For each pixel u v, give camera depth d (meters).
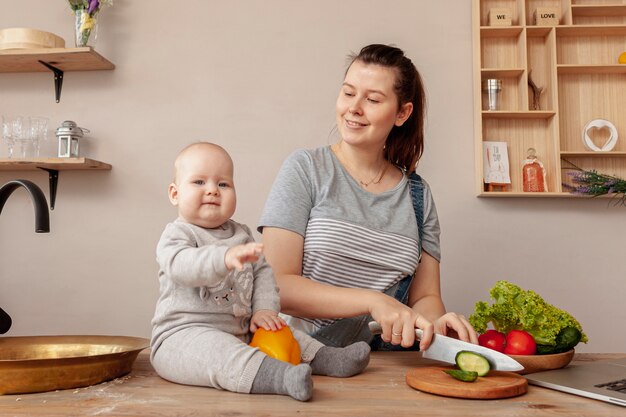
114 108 2.54
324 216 1.39
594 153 2.36
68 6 2.57
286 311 1.27
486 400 0.83
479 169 2.40
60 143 2.41
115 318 2.49
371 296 1.17
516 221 2.45
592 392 0.85
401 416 0.74
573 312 2.43
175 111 2.53
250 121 2.51
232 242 1.02
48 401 0.81
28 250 2.52
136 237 2.51
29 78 2.55
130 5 2.56
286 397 0.84
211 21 2.54
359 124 1.41
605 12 2.46
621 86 2.47
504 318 1.12
